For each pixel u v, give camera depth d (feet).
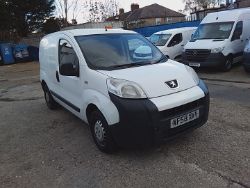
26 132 20.71
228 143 16.29
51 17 125.49
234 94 26.48
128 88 14.40
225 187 12.47
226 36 39.91
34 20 122.31
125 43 18.83
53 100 24.93
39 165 15.66
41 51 25.80
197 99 15.34
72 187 13.43
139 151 16.05
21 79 47.21
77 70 17.75
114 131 14.64
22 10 116.37
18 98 31.86
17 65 70.95
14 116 24.82
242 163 14.14
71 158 16.10
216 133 17.66
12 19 106.32
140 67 16.42
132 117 14.01
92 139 18.30
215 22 42.47
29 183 14.06
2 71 61.16
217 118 20.17
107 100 14.87
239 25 41.27
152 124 13.96
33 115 24.52
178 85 15.19
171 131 14.60
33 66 66.44
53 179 14.21
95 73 16.19
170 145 16.44
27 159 16.48
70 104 19.52
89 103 16.31
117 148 15.84
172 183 13.03
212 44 38.75
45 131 20.52
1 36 91.66
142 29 76.38
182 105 14.69
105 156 15.90
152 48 19.31
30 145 18.37
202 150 15.70
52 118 23.18
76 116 20.86
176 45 48.52
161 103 14.17
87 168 14.90
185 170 13.94
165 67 16.31
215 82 32.78
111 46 18.28
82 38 18.67
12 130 21.39
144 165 14.69
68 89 19.67
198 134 17.63
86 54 17.47
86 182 13.71
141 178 13.62
